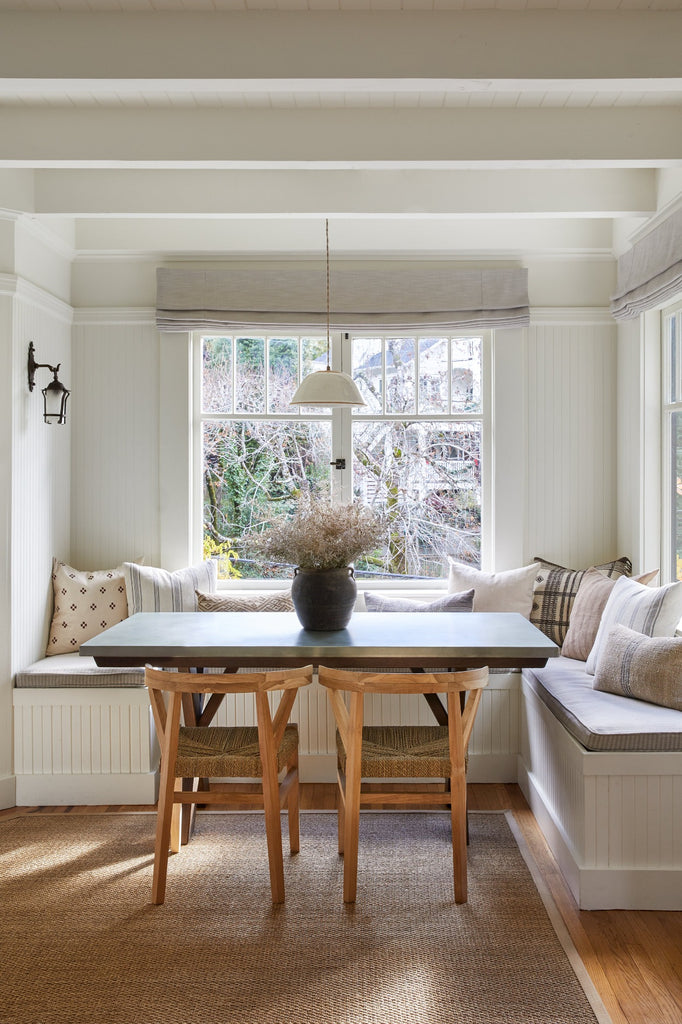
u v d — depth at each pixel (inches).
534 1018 89.2
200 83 111.2
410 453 189.6
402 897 116.8
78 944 104.7
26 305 160.1
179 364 184.5
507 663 121.1
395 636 128.0
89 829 143.5
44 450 169.5
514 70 110.7
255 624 139.4
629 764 112.7
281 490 190.1
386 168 138.8
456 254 184.1
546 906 114.0
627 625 138.2
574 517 185.9
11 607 154.8
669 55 110.7
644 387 169.8
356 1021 88.8
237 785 163.9
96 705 154.6
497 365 185.2
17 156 134.6
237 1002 92.3
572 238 181.0
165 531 185.2
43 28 109.5
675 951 103.1
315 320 183.6
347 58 110.1
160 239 180.4
